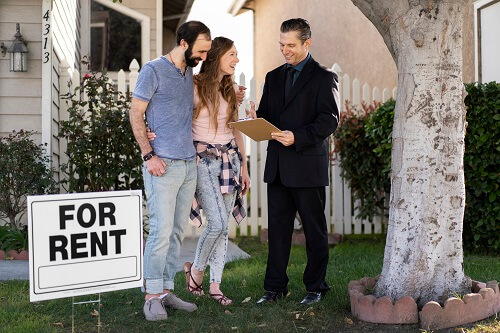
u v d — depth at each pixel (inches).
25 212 326.0
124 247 152.3
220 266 201.5
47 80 323.0
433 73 183.2
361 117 351.3
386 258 189.0
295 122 196.5
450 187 183.9
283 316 184.4
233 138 199.0
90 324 179.9
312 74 196.7
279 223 202.1
